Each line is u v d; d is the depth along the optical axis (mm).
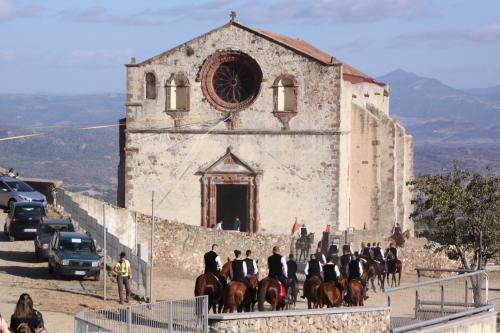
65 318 53406
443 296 58250
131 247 83625
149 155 99938
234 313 49344
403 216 110438
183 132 99375
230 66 99000
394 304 61156
